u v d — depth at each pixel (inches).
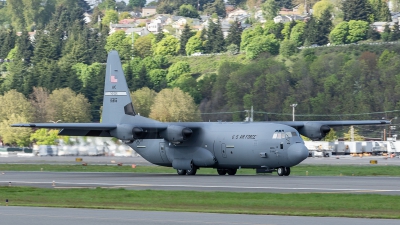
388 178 6254.9
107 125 6929.1
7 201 4227.4
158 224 3228.3
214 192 4822.8
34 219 3388.3
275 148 6673.2
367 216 3604.8
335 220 3435.0
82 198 4596.5
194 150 7239.2
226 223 3262.8
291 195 4591.5
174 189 5162.4
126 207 4074.8
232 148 6973.4
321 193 4677.7
